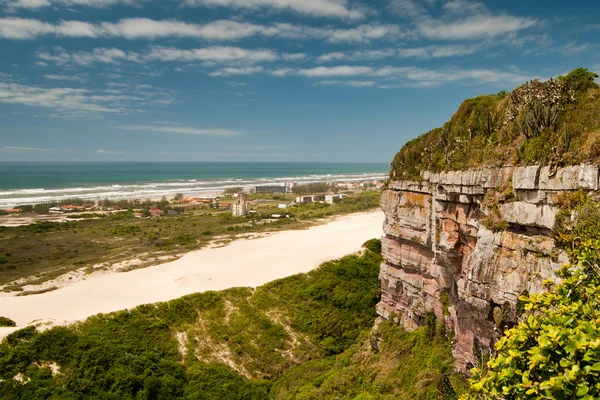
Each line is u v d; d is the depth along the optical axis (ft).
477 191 83.76
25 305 176.96
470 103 100.07
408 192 121.29
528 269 67.51
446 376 94.68
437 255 100.07
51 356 141.18
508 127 80.64
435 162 103.24
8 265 261.44
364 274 219.82
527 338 35.65
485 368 70.79
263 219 447.83
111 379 137.18
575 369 27.89
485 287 75.72
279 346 170.81
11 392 126.00
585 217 57.67
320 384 136.67
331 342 174.09
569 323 33.94
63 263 270.67
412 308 125.80
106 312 166.50
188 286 205.67
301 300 198.18
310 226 393.29
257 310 188.44
